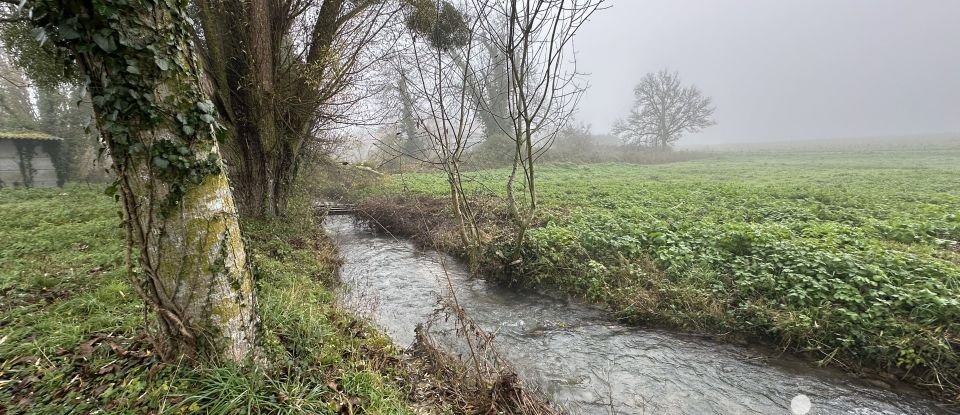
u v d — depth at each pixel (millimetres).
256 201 10844
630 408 5000
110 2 2607
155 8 2838
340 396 3832
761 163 37156
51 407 3045
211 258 3271
